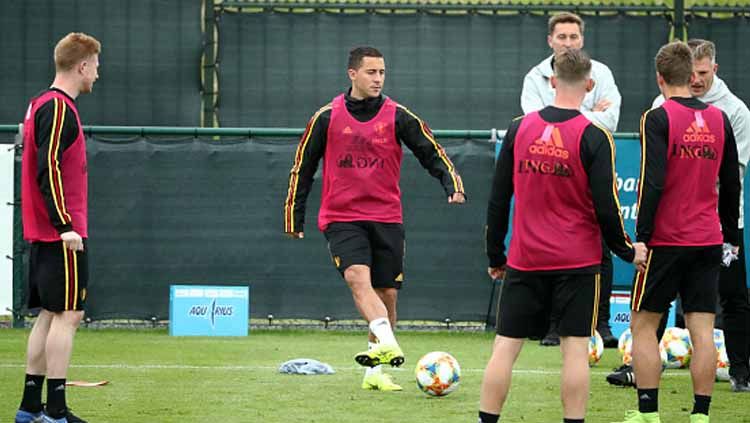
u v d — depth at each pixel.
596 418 22.50
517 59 44.94
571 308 18.55
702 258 21.17
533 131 18.64
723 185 21.56
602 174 18.25
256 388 26.16
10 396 24.67
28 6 44.34
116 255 39.31
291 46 44.78
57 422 20.56
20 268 39.53
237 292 39.09
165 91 44.81
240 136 39.50
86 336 37.91
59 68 20.77
